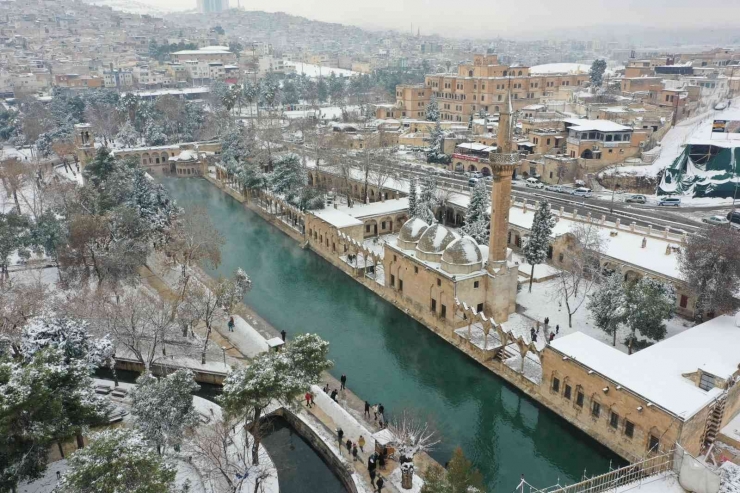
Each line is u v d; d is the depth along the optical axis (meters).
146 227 89.38
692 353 52.81
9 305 59.69
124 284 77.62
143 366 60.38
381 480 42.69
